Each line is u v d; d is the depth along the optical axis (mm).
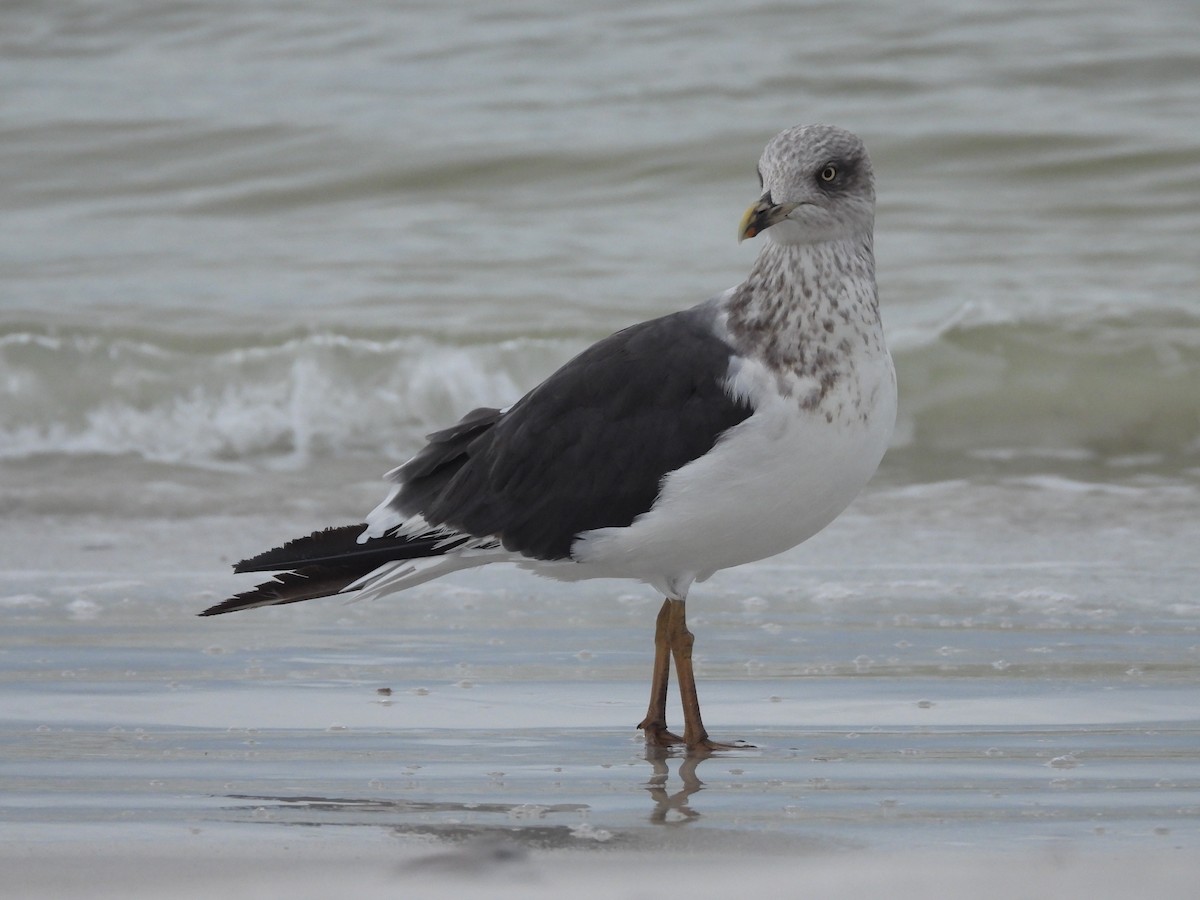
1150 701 8820
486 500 8422
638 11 32875
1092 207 24922
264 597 8570
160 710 8648
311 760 7727
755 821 6672
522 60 31141
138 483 15930
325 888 5602
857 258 8125
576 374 8406
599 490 8172
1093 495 15422
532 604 11484
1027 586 11891
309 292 21359
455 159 26422
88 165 27141
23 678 9312
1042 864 5910
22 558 13062
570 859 6027
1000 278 21531
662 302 20766
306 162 26906
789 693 9141
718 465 7945
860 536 13781
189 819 6691
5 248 23516
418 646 10227
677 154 26609
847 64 30438
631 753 7957
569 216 24969
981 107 28641
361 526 8719
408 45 31922
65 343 18266
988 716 8578
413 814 6797
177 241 23969
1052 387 18219
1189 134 27062
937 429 18016
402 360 18453
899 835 6438
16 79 30844
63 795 7078
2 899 5488
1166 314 19562
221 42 32625
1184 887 5551
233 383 18125
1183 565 12578
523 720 8578
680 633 8344
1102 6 32812
